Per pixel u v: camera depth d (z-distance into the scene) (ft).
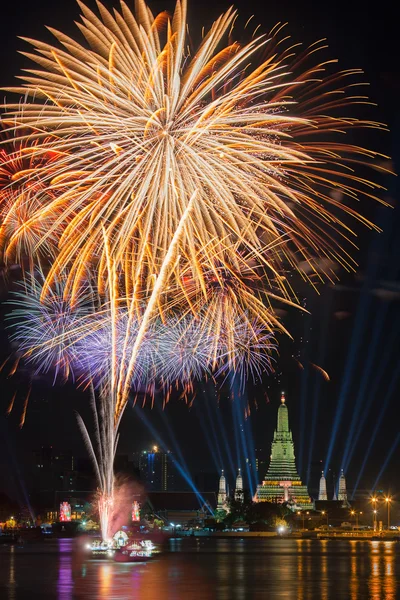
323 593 173.06
